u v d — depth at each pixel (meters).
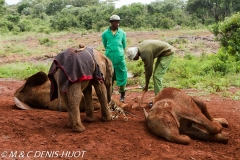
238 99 9.86
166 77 13.30
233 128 6.79
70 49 5.91
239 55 15.76
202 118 5.86
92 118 6.56
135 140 5.61
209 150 5.57
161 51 7.77
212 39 31.61
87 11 55.03
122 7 50.66
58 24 47.88
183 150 5.40
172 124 5.75
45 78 7.73
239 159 5.27
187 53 20.77
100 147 5.27
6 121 6.23
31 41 34.91
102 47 27.53
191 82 12.42
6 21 46.28
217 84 11.63
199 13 58.22
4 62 22.47
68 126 6.12
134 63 16.61
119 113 7.27
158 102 6.18
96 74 6.11
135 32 41.59
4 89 11.68
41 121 6.40
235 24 17.59
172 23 49.69
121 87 8.73
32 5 81.81
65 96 5.87
